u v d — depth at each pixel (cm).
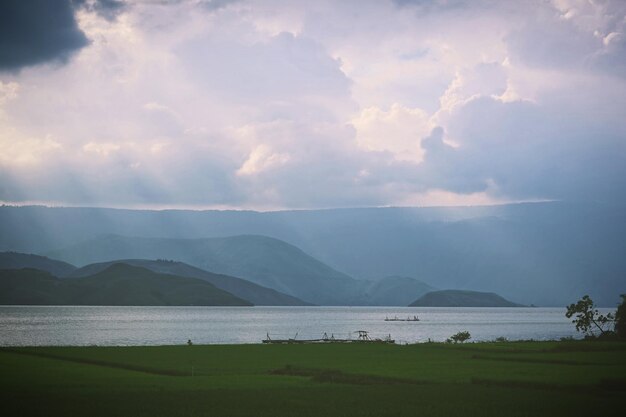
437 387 5372
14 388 5100
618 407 4422
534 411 4266
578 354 8794
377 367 7075
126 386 5275
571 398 4778
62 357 8106
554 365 7250
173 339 15900
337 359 8200
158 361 7725
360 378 5988
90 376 6006
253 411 4169
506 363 7588
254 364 7450
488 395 4903
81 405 4316
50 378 5816
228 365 7319
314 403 4484
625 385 5519
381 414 4122
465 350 9744
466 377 6084
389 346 10894
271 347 10544
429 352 9462
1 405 4294
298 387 5325
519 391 5131
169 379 5838
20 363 7281
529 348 9894
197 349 9856
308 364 7456
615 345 9994
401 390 5166
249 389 5153
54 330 19088
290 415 4053
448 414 4144
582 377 6006
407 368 6962
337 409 4269
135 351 9231
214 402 4481
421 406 4409
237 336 17738
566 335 19138
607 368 6925
